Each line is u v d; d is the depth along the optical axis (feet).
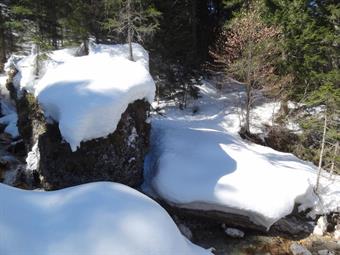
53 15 54.70
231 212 32.17
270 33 45.11
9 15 64.34
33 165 37.88
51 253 15.69
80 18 52.44
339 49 47.01
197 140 39.14
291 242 32.22
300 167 39.81
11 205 18.33
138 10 48.67
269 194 32.37
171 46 56.13
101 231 16.80
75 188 20.44
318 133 45.98
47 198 19.65
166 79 58.29
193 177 33.50
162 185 33.22
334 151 41.14
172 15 55.98
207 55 65.51
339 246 32.04
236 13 51.26
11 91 48.03
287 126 49.44
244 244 31.58
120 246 16.35
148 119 36.73
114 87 31.71
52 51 45.55
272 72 48.57
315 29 47.14
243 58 47.09
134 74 34.27
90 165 31.48
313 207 35.01
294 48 47.14
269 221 31.50
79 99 30.07
